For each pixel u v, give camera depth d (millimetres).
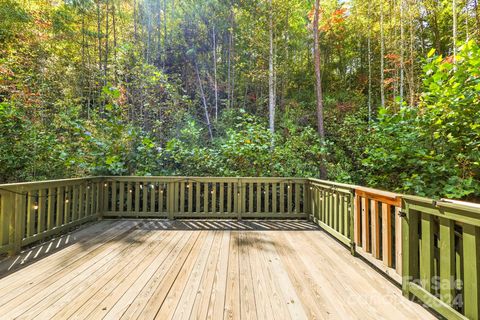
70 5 10867
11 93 7258
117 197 5094
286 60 12789
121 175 5121
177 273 2455
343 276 2428
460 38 8320
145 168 5305
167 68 13641
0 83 7094
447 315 1631
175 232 3992
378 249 2533
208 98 14109
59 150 5410
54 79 10031
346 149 6598
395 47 11195
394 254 2430
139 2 13414
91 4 11133
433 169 3232
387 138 3713
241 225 4445
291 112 12078
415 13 10445
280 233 3969
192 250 3145
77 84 10602
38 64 9531
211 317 1726
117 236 3750
